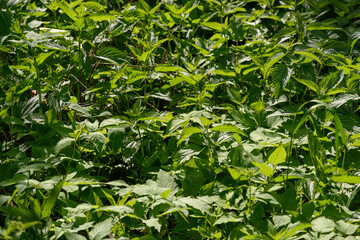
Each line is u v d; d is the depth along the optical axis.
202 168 2.51
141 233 2.36
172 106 3.49
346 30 3.97
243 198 2.35
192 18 4.01
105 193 2.13
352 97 2.70
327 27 3.65
